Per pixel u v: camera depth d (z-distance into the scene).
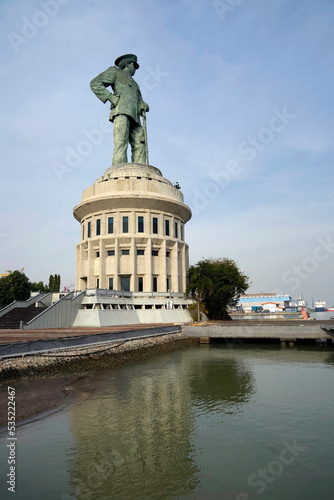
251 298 148.88
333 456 10.80
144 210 55.50
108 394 17.95
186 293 55.97
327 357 30.28
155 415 14.66
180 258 60.84
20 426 13.25
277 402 16.58
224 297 60.38
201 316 55.16
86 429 12.99
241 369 24.94
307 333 37.62
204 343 40.62
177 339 38.69
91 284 54.38
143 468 10.02
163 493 8.72
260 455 10.88
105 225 55.09
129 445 11.58
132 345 30.11
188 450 11.22
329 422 13.80
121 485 9.08
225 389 19.08
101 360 25.27
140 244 54.72
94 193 56.72
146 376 22.53
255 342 41.62
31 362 20.62
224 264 64.44
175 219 60.69
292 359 29.33
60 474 9.61
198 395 17.84
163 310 50.44
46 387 18.61
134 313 47.66
